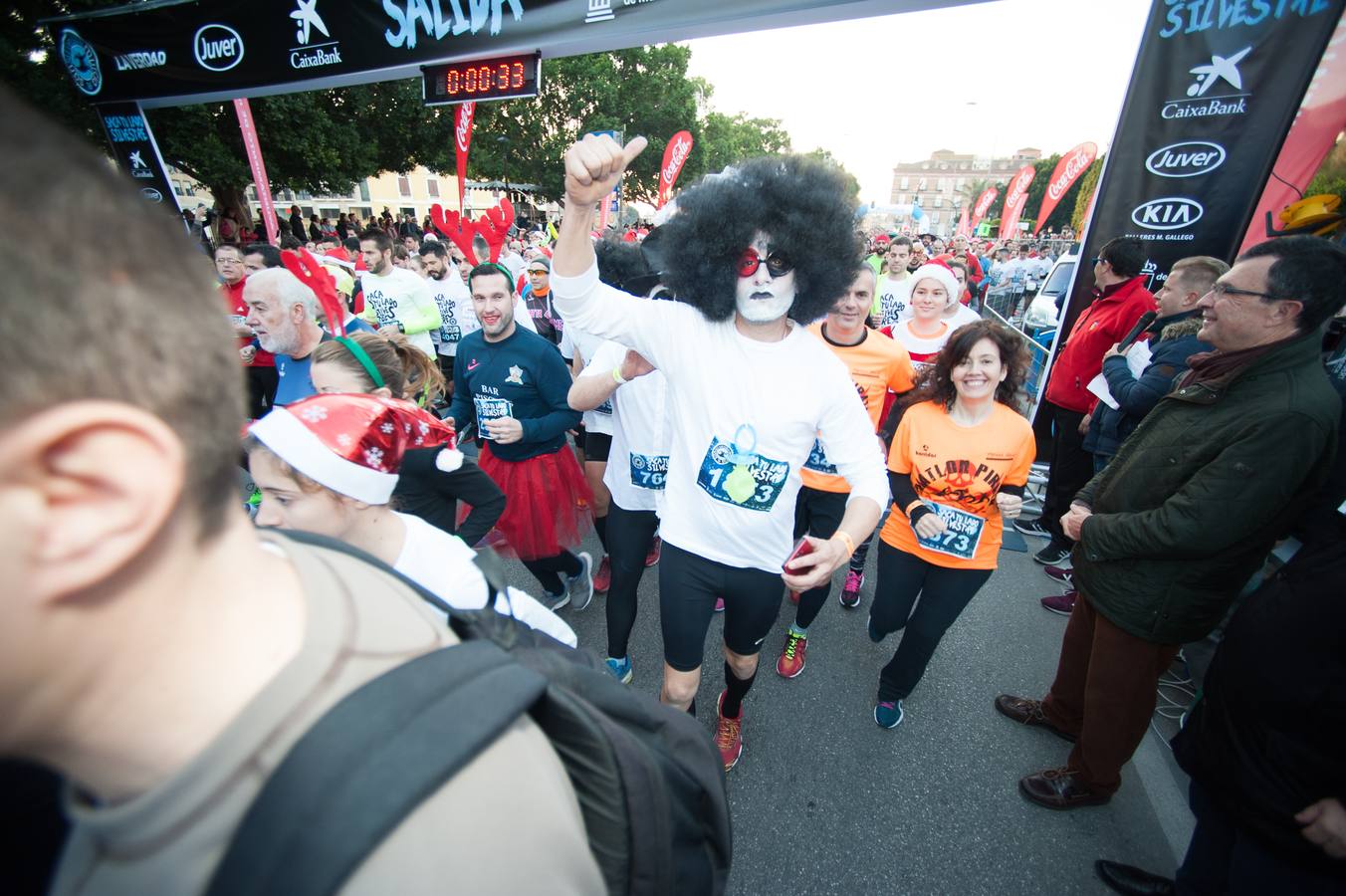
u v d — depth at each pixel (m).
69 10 8.45
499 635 0.59
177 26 6.33
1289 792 1.21
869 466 1.66
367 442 1.23
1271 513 1.53
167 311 0.30
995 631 3.12
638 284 2.98
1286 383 1.52
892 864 1.95
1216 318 1.66
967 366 2.08
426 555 1.33
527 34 5.04
